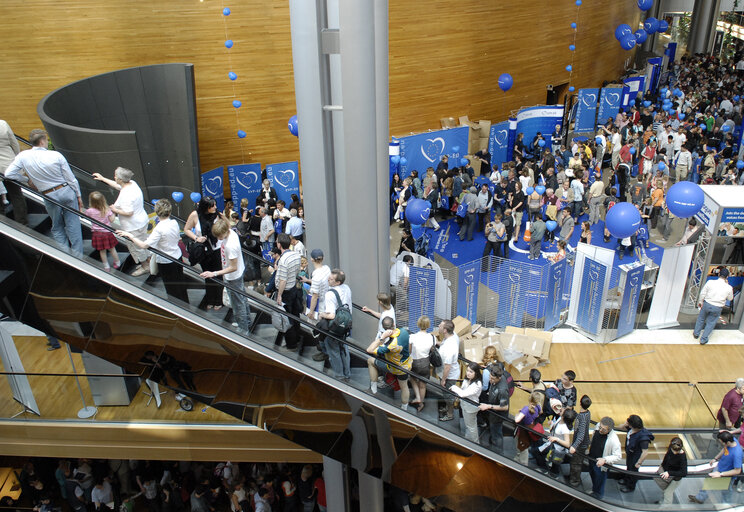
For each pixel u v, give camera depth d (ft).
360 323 26.66
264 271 29.81
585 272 40.55
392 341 23.36
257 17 55.52
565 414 27.32
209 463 43.60
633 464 27.84
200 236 26.76
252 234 47.96
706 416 32.73
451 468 26.17
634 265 39.68
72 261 22.89
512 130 67.05
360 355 23.94
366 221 24.88
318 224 26.43
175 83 47.96
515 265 40.19
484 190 53.72
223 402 25.22
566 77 80.59
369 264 25.71
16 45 52.01
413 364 24.58
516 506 27.55
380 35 25.85
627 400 33.91
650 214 54.75
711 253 41.52
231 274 24.07
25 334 40.52
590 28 82.89
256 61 56.95
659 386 33.04
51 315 23.70
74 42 52.70
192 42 54.95
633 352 39.86
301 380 24.23
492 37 68.23
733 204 39.91
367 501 32.48
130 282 23.44
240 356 24.11
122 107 47.55
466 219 54.19
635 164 67.62
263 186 53.11
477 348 37.45
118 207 23.70
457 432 25.55
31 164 22.02
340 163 25.89
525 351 38.52
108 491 40.88
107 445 34.88
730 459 27.63
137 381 35.37
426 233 52.01
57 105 43.42
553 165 60.85
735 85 93.40
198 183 51.03
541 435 26.37
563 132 76.18
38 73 53.11
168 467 42.32
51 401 34.22
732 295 39.19
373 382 24.40
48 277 23.08
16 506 42.19
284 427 25.53
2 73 52.70
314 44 23.22
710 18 121.19
